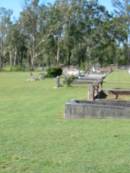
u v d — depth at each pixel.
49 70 42.28
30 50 80.75
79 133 9.03
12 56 96.38
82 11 74.69
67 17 73.69
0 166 6.39
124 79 39.78
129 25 76.06
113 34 79.06
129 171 6.18
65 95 20.03
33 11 74.19
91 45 78.81
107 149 7.49
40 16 74.31
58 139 8.38
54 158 6.88
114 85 29.64
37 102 16.36
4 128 9.75
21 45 87.75
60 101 16.77
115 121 10.78
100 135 8.78
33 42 77.69
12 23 87.44
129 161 6.70
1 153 7.20
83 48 78.38
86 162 6.63
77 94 20.70
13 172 6.09
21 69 80.44
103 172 6.12
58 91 23.08
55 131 9.31
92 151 7.34
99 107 11.30
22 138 8.49
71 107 11.45
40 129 9.60
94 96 16.91
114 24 77.44
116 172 6.13
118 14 76.00
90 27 77.38
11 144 7.92
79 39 76.94
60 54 81.44
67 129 9.57
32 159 6.80
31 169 6.24
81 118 11.39
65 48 77.69
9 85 29.00
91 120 11.02
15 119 11.34
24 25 76.50
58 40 76.62
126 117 11.12
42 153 7.21
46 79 38.97
